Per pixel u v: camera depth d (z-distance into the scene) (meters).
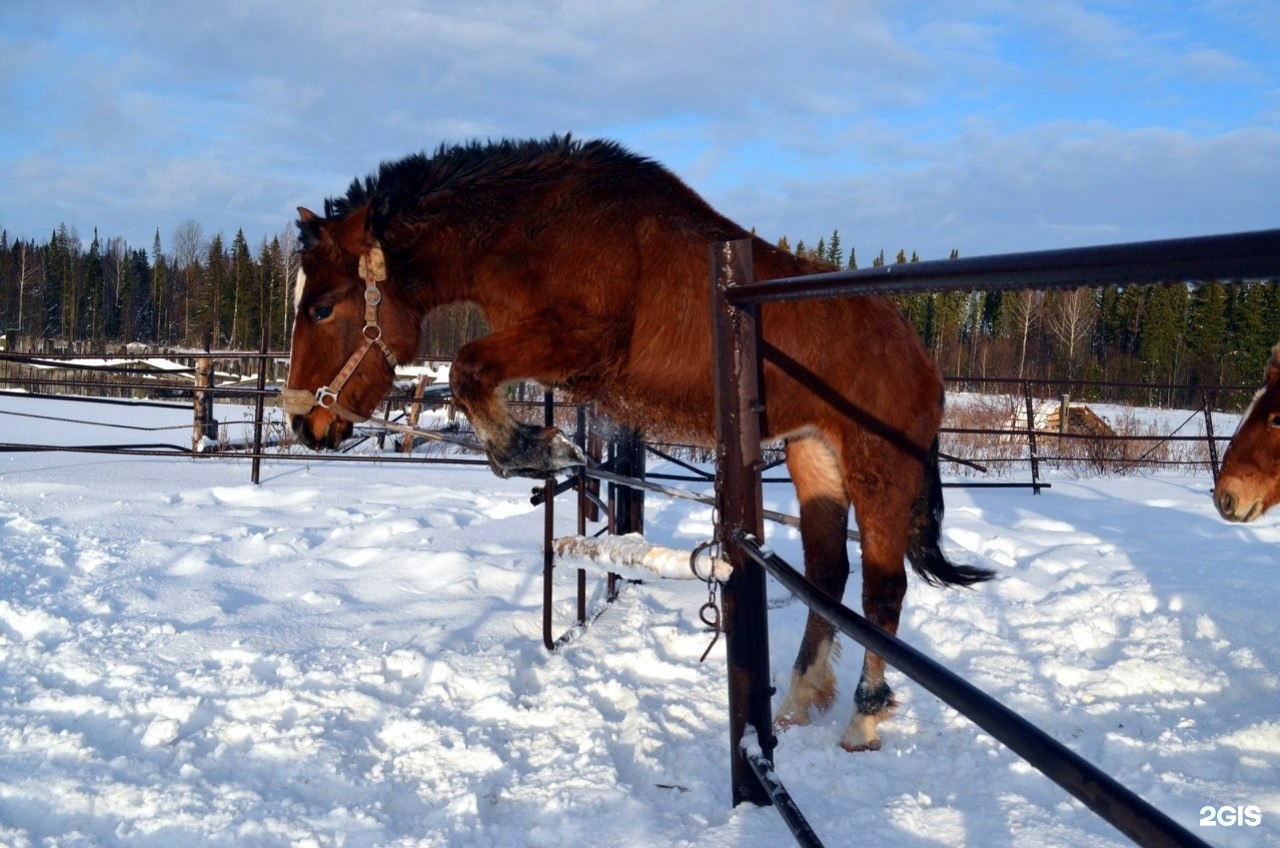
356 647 4.35
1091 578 6.24
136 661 4.06
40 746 3.21
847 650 4.78
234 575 5.74
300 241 4.35
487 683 3.94
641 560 3.15
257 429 9.26
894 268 1.75
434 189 4.07
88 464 10.28
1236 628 5.01
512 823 2.90
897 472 3.83
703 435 3.83
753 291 2.52
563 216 3.80
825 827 2.80
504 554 6.48
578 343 3.60
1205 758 3.42
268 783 3.06
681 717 3.72
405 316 4.17
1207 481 12.14
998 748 3.50
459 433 11.59
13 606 4.68
